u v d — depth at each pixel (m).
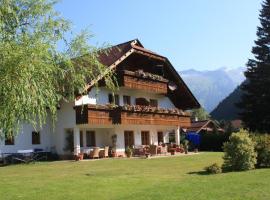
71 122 31.89
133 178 17.42
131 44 34.66
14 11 11.43
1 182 17.08
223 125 64.12
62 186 15.43
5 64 10.23
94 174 19.30
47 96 11.77
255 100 51.22
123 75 34.47
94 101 33.31
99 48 13.18
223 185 14.43
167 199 12.23
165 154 36.06
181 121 42.47
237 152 19.38
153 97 41.78
